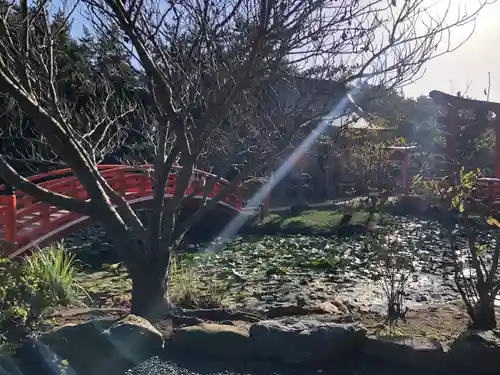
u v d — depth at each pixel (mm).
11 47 4027
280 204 18875
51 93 4242
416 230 13312
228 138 6320
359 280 8945
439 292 7867
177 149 4672
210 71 4918
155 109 5145
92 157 5250
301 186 19797
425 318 5344
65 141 4270
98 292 7941
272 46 4234
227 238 13883
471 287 4738
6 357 3494
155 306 4734
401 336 3941
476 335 3594
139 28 4398
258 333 3824
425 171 16156
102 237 13633
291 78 4672
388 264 5910
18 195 11086
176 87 4855
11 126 10023
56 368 3510
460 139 16344
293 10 4051
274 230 14625
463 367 3490
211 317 4832
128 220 4883
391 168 18453
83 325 3818
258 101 5734
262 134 5359
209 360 3752
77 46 8766
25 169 12945
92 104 8578
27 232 9047
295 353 3721
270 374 3541
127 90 9195
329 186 20547
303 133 5531
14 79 3971
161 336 3889
